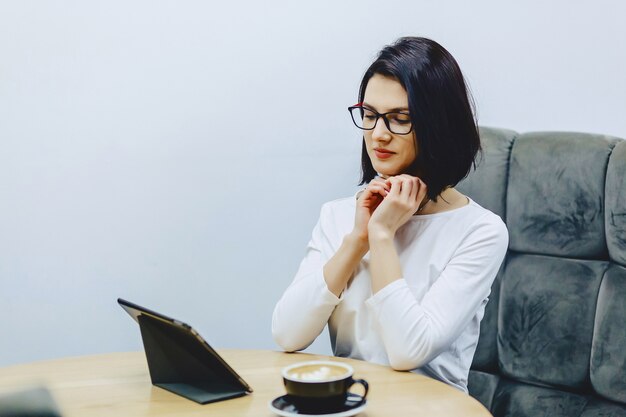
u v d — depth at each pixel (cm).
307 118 205
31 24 192
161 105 198
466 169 146
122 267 201
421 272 144
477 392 177
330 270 141
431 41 142
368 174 159
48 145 195
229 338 209
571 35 200
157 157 200
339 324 148
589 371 162
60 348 200
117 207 199
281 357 136
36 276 197
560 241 170
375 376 123
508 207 177
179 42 198
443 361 143
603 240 165
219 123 201
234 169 204
